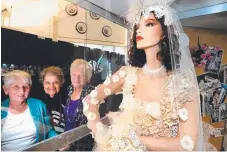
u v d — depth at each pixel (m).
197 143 0.96
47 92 1.39
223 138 1.67
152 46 1.10
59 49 1.45
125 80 1.22
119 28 1.39
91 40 1.45
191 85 1.03
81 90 1.41
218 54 1.91
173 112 1.00
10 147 1.27
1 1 1.21
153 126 1.02
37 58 1.37
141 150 0.97
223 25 1.76
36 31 1.36
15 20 1.28
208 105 1.86
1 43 1.22
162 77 1.10
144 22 1.10
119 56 1.39
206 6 1.57
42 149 1.33
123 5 1.29
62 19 1.44
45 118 1.38
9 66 1.26
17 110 1.29
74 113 1.35
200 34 1.81
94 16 1.47
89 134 1.26
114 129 1.06
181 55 1.11
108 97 1.26
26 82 1.33
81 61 1.47
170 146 0.95
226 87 1.93
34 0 1.33
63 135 1.35
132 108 1.09
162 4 1.10
